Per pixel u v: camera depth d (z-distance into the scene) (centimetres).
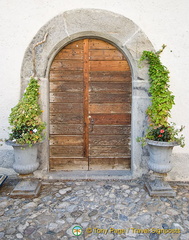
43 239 216
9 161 343
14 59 326
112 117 353
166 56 326
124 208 269
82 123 354
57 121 352
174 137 287
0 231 227
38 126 305
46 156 341
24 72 327
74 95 349
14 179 346
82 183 336
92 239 217
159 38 325
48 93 343
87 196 297
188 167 342
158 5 321
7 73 327
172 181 345
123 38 326
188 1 321
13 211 262
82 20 322
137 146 340
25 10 320
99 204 278
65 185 329
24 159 292
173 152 340
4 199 289
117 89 349
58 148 356
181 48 325
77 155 358
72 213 259
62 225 238
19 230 229
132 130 343
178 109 332
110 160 360
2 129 334
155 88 312
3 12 320
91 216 253
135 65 330
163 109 307
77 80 347
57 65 344
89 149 357
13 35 323
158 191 297
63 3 321
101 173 350
